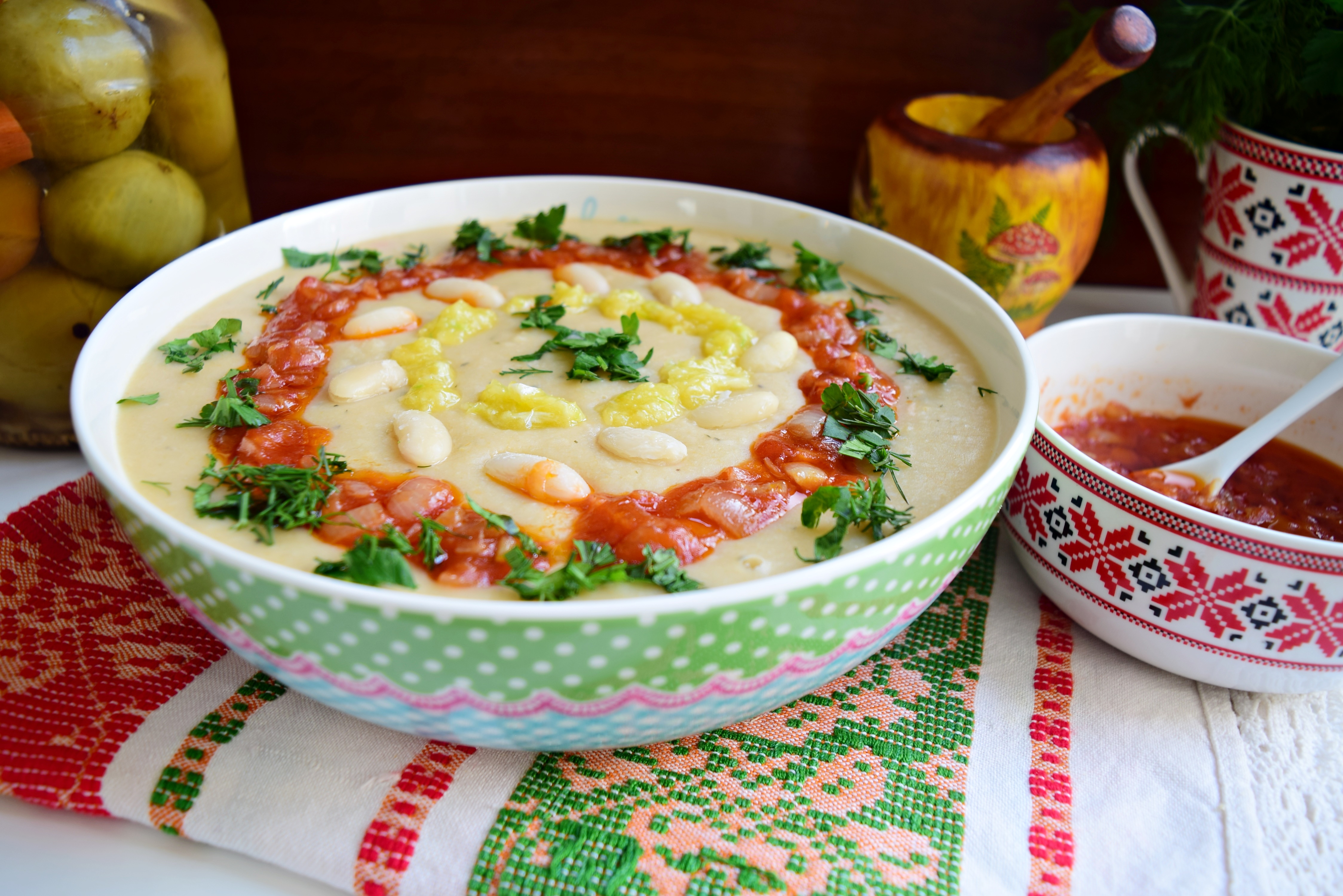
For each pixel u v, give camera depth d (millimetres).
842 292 456
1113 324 450
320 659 310
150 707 358
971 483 367
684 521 350
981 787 350
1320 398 400
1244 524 349
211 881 331
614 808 339
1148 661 386
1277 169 468
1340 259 473
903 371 415
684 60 548
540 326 426
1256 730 369
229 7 521
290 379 397
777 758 355
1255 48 468
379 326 418
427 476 362
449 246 477
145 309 405
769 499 357
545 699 307
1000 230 479
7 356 430
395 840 329
